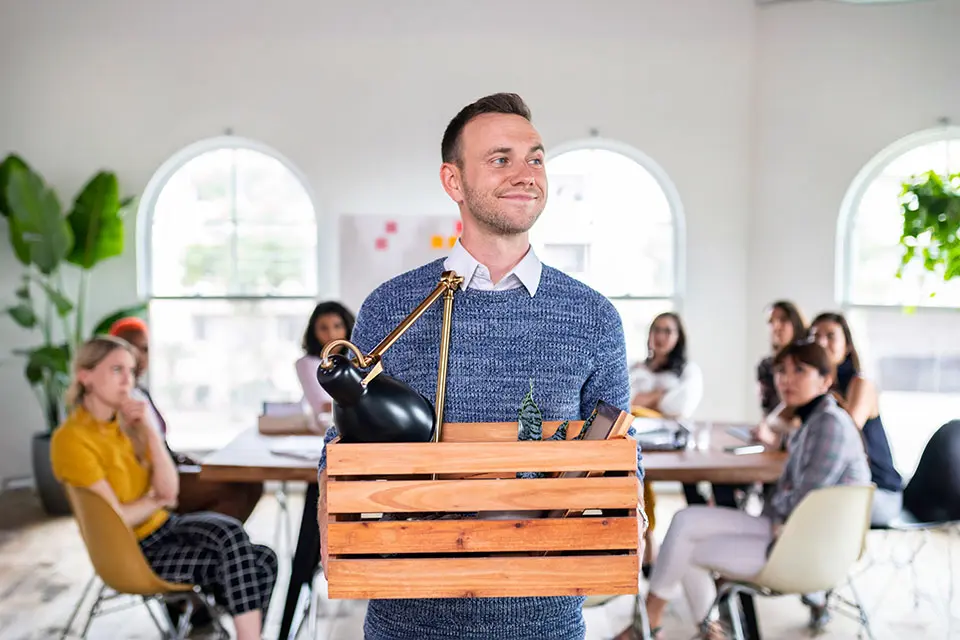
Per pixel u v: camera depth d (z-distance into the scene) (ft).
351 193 20.45
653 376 16.12
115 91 20.35
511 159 4.42
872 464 12.50
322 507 4.18
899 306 19.52
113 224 19.38
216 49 20.30
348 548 3.76
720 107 20.59
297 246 20.83
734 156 20.66
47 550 16.38
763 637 12.16
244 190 20.79
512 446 3.79
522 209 4.42
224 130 20.36
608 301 4.83
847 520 9.44
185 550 10.09
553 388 4.62
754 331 20.74
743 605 11.14
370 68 20.34
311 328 14.57
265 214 20.81
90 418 9.93
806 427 10.22
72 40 20.30
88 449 9.67
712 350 20.80
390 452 3.76
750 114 20.61
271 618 12.89
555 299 4.66
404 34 20.34
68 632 11.56
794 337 15.12
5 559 15.84
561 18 20.44
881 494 11.93
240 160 20.76
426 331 4.65
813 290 20.17
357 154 20.43
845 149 19.76
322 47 20.30
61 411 20.02
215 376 20.92
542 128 20.54
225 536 10.11
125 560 9.39
